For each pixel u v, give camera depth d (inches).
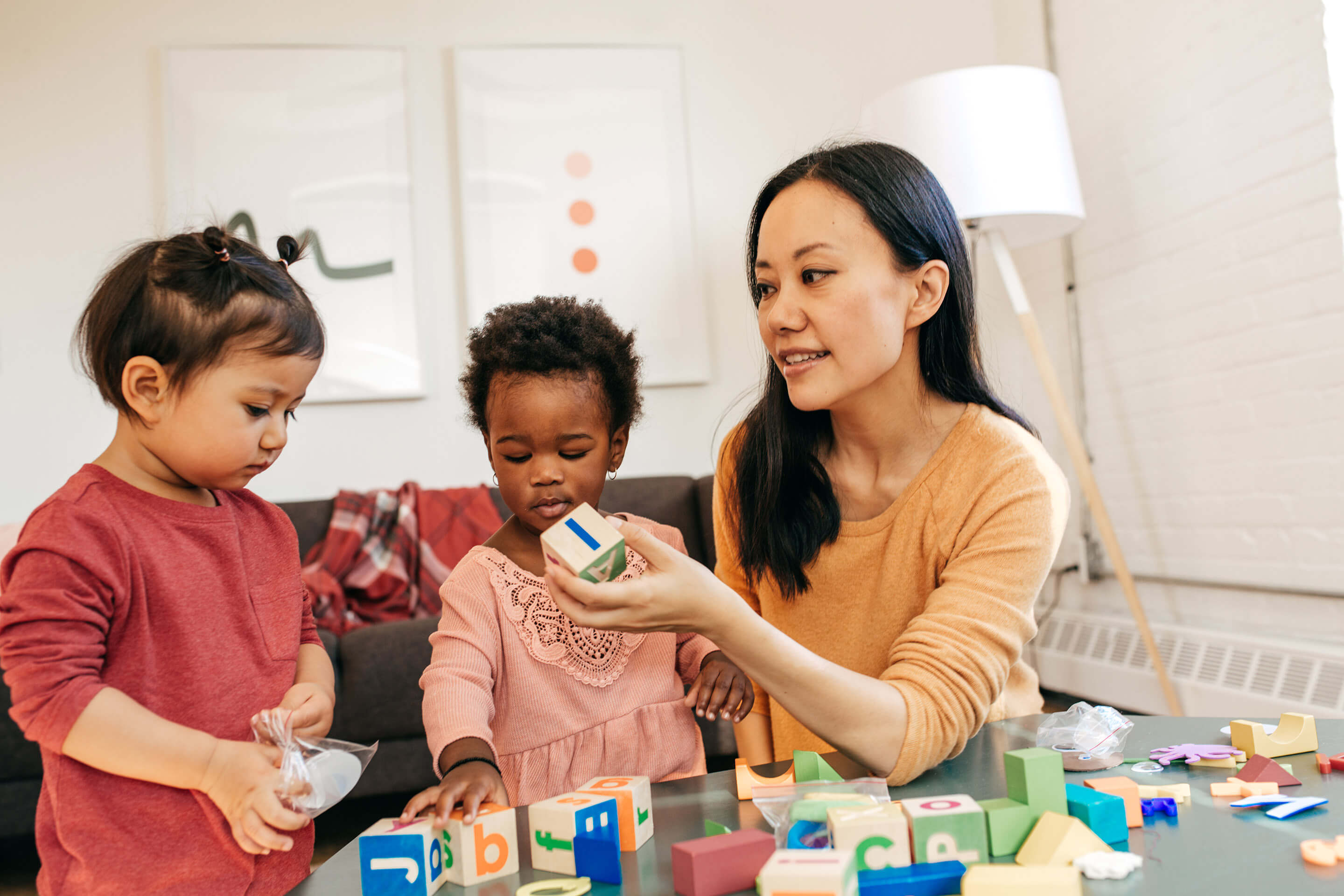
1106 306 101.7
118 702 27.6
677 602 25.0
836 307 32.3
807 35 119.2
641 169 114.4
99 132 105.7
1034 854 20.9
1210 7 85.3
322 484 106.7
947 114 89.0
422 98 111.9
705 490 95.3
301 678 35.6
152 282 31.1
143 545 31.0
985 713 29.9
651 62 115.2
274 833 27.2
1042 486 33.7
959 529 34.9
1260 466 82.6
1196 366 89.3
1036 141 89.1
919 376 37.3
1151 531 96.8
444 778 25.9
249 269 32.6
